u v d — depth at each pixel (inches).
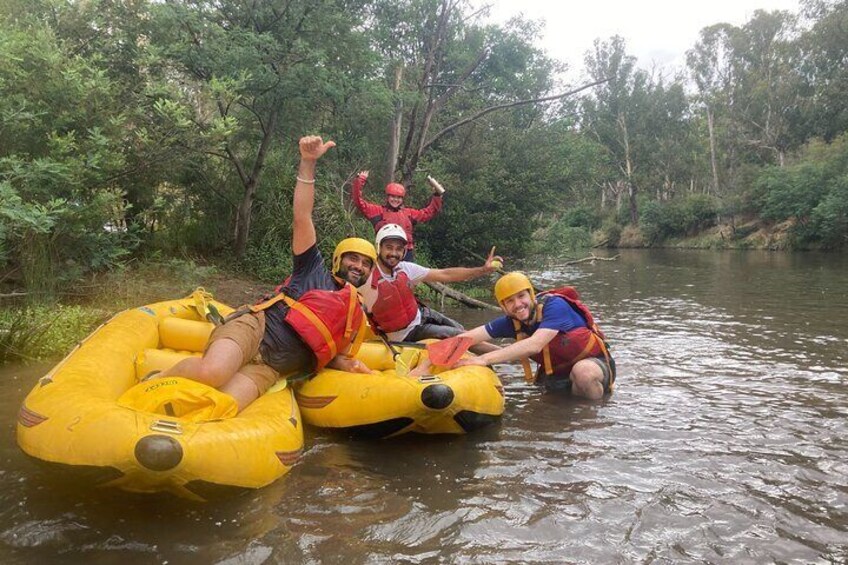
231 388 145.7
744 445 155.9
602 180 2310.5
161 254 399.5
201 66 369.7
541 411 186.9
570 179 701.9
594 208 2379.4
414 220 329.7
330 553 101.3
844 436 162.2
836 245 1317.7
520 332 206.7
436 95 637.3
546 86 752.3
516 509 119.6
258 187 475.2
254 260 451.2
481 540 107.5
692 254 1343.5
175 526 107.8
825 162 1449.3
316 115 480.4
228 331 150.3
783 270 778.2
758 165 1839.3
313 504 119.3
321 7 398.0
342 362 175.3
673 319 378.6
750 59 2066.9
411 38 571.8
